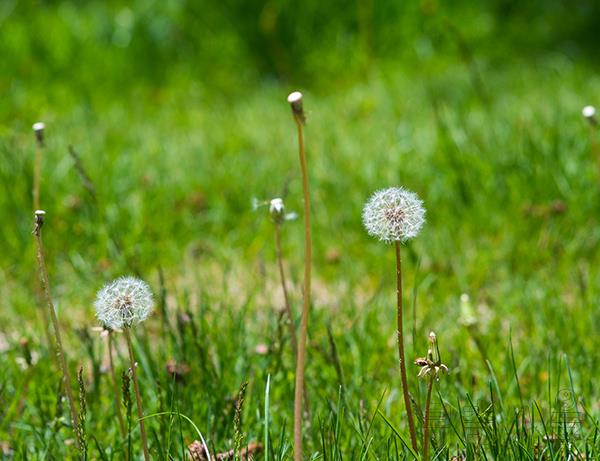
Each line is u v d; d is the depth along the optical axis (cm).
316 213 535
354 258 493
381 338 371
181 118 754
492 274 463
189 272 488
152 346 384
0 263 492
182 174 591
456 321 396
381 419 301
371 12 908
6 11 909
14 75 838
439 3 935
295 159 605
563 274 447
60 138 641
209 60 893
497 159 557
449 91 750
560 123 607
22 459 290
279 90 859
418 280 459
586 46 923
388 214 224
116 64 866
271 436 299
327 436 283
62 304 452
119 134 682
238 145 651
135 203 538
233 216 539
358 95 780
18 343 363
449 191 537
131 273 445
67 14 908
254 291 427
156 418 302
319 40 904
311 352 354
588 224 495
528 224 500
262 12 906
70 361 353
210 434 286
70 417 304
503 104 696
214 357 367
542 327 385
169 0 915
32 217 514
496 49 915
